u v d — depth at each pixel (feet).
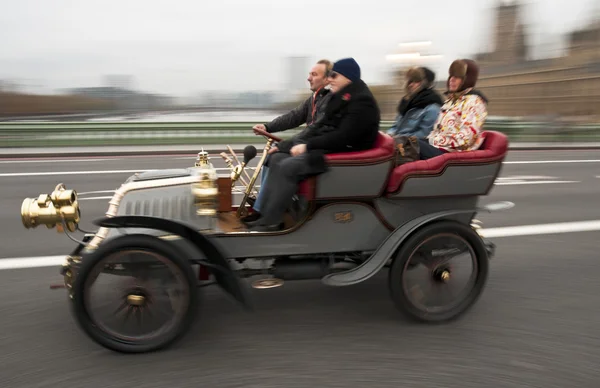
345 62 10.64
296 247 10.42
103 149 46.09
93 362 9.14
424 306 10.79
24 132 46.34
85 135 48.52
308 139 10.81
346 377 8.63
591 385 8.45
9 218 20.15
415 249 10.39
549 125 57.88
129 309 9.34
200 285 9.93
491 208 11.25
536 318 11.18
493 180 10.98
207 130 52.08
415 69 14.53
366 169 10.04
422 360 9.25
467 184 10.80
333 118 10.69
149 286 9.30
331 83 10.81
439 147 11.84
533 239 17.56
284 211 10.56
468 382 8.49
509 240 17.44
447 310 10.89
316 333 10.36
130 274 9.20
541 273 14.21
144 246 8.95
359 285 13.10
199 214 9.96
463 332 10.44
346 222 10.56
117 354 9.41
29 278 13.43
